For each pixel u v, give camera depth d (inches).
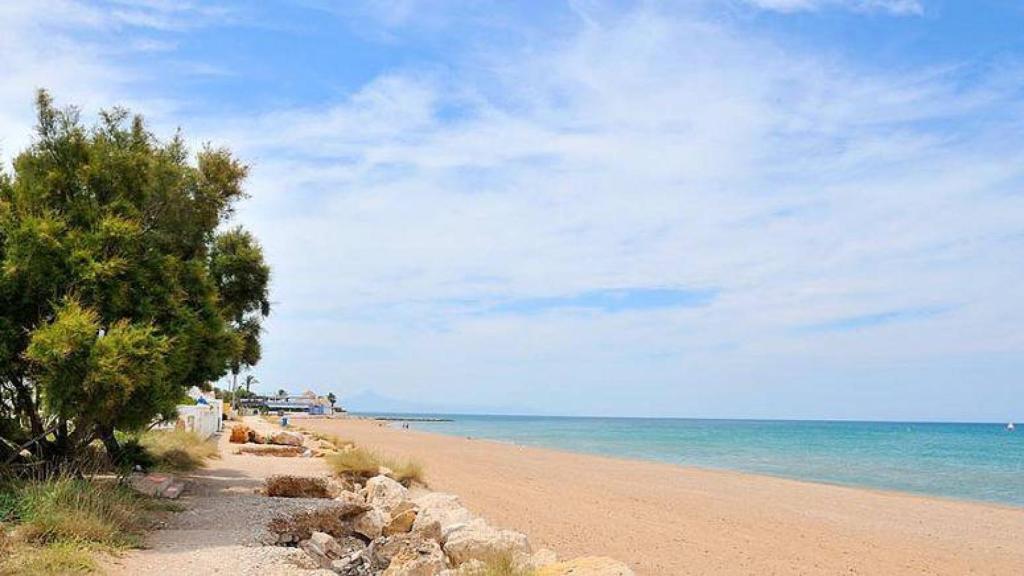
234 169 730.8
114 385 488.1
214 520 508.1
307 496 642.8
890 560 669.3
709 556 641.0
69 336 474.9
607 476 1321.4
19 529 396.8
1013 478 1523.1
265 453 1149.1
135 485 593.9
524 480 1156.5
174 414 617.0
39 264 514.9
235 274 904.3
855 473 1622.8
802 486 1247.5
